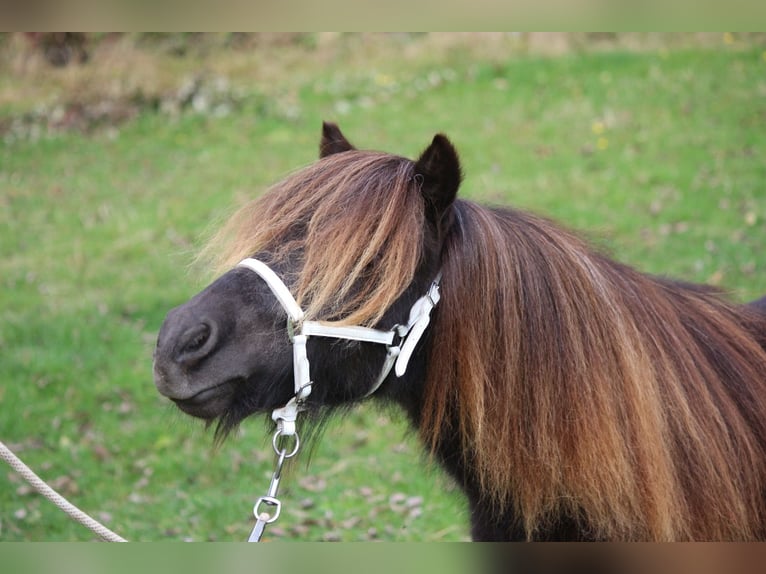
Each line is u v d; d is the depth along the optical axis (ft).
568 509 8.00
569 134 32.27
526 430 7.75
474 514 8.90
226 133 35.76
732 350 8.54
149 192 31.07
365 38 42.22
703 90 34.22
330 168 7.98
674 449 7.77
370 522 15.12
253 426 18.56
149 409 19.22
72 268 25.85
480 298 7.86
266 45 42.52
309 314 7.41
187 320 7.42
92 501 16.05
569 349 7.73
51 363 20.72
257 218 7.87
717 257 23.26
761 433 8.27
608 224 25.61
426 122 34.40
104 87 38.99
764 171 28.19
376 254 7.57
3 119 37.42
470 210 8.23
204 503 15.90
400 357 7.73
